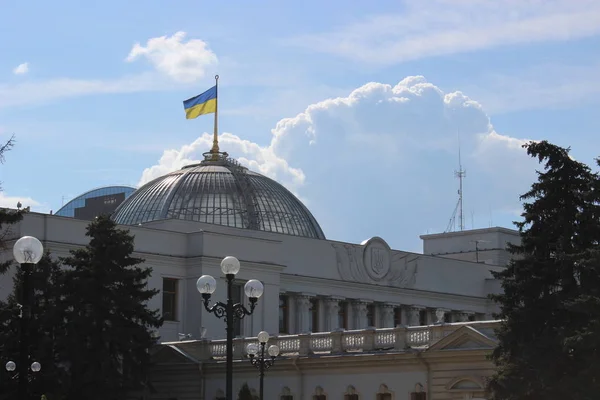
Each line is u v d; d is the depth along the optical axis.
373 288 113.00
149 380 82.81
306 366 73.31
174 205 111.56
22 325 35.47
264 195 116.69
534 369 56.19
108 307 75.50
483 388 61.75
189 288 94.44
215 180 114.56
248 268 97.31
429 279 120.25
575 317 55.38
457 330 63.88
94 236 77.56
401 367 67.06
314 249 108.12
